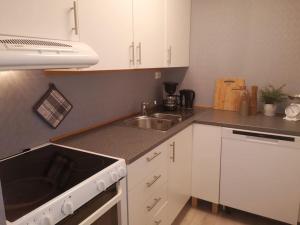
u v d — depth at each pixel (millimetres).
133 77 2318
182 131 1985
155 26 1925
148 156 1504
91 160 1300
